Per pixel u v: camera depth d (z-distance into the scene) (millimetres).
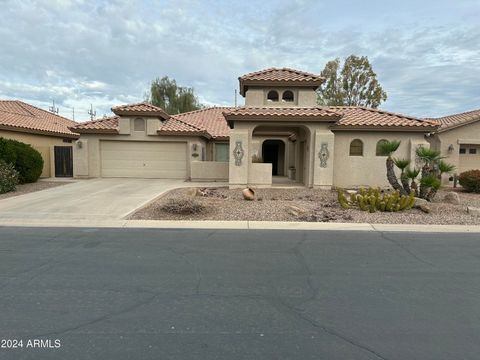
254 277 5266
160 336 3527
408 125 16734
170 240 7508
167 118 22266
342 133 17297
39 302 4305
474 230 8922
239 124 16234
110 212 10312
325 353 3246
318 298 4520
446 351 3305
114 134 20516
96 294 4566
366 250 6863
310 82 17703
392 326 3791
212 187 16594
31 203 11594
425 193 12766
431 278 5305
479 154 20938
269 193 14750
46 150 21234
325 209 11359
